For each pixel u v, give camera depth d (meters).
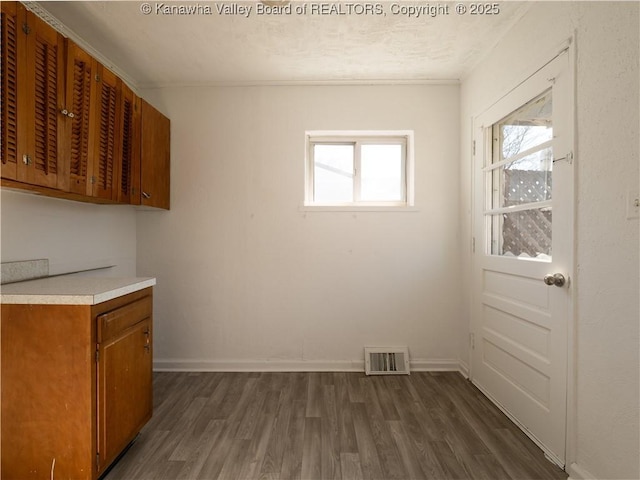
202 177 2.82
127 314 1.67
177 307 2.83
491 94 2.29
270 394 2.39
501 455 1.71
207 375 2.73
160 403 2.25
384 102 2.81
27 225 1.83
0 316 1.41
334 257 2.82
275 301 2.83
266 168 2.82
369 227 2.82
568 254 1.57
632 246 1.25
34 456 1.41
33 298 1.41
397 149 2.97
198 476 1.56
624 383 1.29
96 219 2.38
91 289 1.53
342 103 2.81
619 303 1.31
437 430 1.94
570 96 1.55
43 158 1.54
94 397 1.44
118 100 2.08
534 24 1.82
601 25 1.37
